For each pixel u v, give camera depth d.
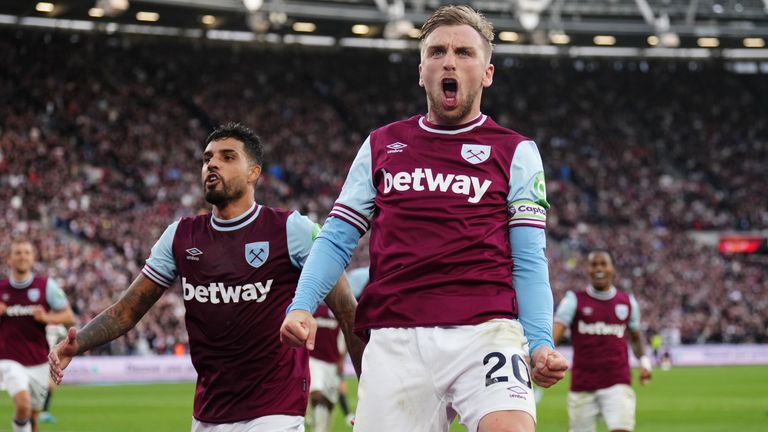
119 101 47.03
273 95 51.66
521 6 41.34
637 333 11.71
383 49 52.88
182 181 43.97
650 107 57.19
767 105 58.41
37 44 47.00
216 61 51.44
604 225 50.25
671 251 48.09
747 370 37.38
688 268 47.22
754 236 45.53
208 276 6.11
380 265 4.40
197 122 48.03
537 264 4.32
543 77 56.94
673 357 41.38
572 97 56.59
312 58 53.66
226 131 6.24
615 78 57.88
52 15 43.25
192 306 6.17
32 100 45.06
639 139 55.47
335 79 54.00
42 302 12.48
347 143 51.19
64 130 44.47
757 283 47.16
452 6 4.52
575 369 11.38
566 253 47.06
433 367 4.20
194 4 41.00
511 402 4.06
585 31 48.38
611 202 51.47
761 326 45.09
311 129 50.72
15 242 12.40
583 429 11.35
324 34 48.75
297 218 6.23
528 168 4.40
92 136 44.72
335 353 13.43
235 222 6.17
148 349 33.28
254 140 6.27
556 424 17.53
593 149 54.38
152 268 6.21
